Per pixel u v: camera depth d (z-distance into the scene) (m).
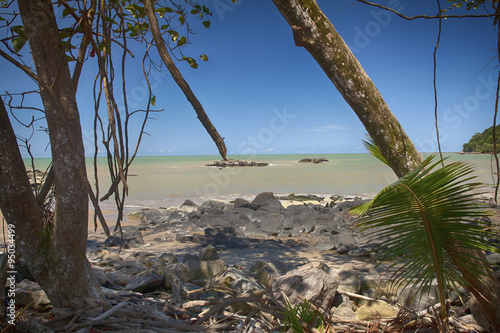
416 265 2.57
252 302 3.62
